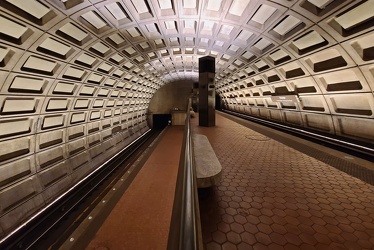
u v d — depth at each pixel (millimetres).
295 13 5887
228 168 3688
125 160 17422
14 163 7695
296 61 8188
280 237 1789
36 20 5492
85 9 6074
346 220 2055
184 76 25594
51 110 9203
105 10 6656
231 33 9039
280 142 5816
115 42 9219
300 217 2113
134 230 4426
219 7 7184
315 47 6840
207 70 8766
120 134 19531
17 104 7234
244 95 18094
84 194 10336
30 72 6820
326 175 3332
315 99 9102
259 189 2809
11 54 5797
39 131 8703
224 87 21453
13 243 6676
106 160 15312
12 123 7344
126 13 7273
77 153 12023
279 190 2775
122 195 6074
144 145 23812
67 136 10969
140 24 8047
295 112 11266
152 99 29625
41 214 8031
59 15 5762
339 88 7434
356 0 4492
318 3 5188
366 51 5551
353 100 7164
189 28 9289
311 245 1689
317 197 2566
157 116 33688
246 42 9391
